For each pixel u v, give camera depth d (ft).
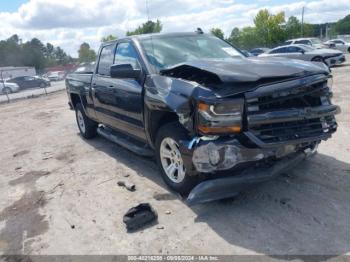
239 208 12.00
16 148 23.73
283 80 10.99
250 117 10.63
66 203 13.88
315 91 11.71
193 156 11.12
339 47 98.22
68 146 22.49
